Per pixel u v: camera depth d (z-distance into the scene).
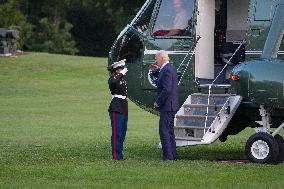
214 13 51.44
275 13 47.38
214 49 51.78
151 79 52.06
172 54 51.25
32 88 130.75
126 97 48.84
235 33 52.09
